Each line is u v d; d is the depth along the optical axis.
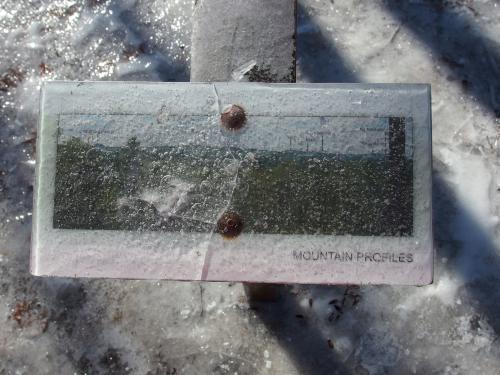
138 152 0.53
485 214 0.76
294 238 0.52
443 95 0.79
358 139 0.53
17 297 0.75
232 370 0.72
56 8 0.81
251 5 0.62
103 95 0.54
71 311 0.74
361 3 0.81
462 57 0.80
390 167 0.53
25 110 0.79
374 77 0.79
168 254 0.52
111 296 0.74
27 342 0.74
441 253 0.75
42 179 0.53
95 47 0.80
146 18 0.81
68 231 0.52
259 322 0.73
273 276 0.52
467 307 0.73
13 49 0.80
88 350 0.73
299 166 0.53
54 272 0.52
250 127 0.53
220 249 0.52
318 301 0.74
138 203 0.53
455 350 0.72
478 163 0.77
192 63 0.62
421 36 0.80
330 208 0.52
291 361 0.72
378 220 0.52
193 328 0.73
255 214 0.52
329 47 0.80
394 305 0.74
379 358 0.72
